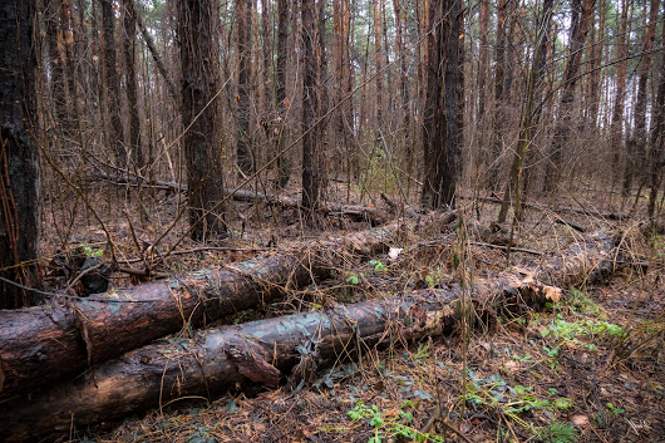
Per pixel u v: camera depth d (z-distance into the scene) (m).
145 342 2.33
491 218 6.74
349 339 2.71
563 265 4.17
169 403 2.26
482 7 9.06
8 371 1.79
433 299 3.10
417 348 2.95
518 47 6.29
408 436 2.08
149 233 4.83
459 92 6.77
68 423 2.01
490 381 2.58
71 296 2.15
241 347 2.44
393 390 2.49
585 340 3.16
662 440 2.16
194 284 2.69
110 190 5.95
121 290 2.42
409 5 11.73
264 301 3.15
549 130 6.98
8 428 1.89
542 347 3.04
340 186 8.58
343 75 6.96
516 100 6.51
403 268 3.98
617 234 5.05
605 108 9.83
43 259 2.44
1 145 2.17
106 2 8.32
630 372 2.77
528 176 6.25
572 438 2.13
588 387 2.59
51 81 6.52
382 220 6.05
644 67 8.34
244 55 6.18
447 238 4.53
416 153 6.80
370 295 3.48
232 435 2.12
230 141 5.82
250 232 5.36
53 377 1.97
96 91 7.80
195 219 4.72
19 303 2.27
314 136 5.95
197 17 4.55
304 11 5.87
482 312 3.19
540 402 2.38
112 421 2.15
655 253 4.80
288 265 3.36
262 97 6.36
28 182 2.30
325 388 2.52
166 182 7.04
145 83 8.66
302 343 2.58
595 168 8.78
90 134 6.53
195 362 2.31
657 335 2.95
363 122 8.25
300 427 2.17
